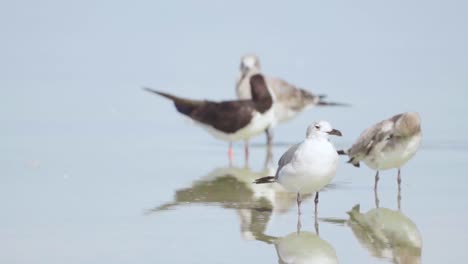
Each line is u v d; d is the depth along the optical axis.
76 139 20.41
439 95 24.83
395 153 14.61
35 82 27.55
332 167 13.01
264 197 15.02
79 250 11.76
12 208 14.05
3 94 25.66
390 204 14.38
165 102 25.22
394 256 11.57
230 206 14.33
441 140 19.81
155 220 13.35
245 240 12.30
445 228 12.84
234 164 18.31
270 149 20.38
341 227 13.04
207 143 20.73
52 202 14.48
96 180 16.27
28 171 16.95
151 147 19.86
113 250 11.76
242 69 23.45
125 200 14.70
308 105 22.97
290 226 13.09
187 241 12.21
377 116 22.55
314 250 11.86
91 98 25.44
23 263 11.21
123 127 22.11
